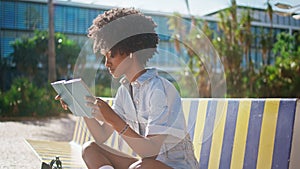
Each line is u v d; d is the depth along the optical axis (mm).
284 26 9609
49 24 10000
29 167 3854
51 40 9953
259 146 2289
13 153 4590
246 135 2391
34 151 3410
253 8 8461
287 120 2178
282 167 2127
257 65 9312
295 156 2137
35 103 9125
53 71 9891
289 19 9609
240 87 8930
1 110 8961
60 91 2074
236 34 8930
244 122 2428
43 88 9750
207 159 2607
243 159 2365
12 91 9156
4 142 5469
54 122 8125
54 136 6391
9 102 9000
